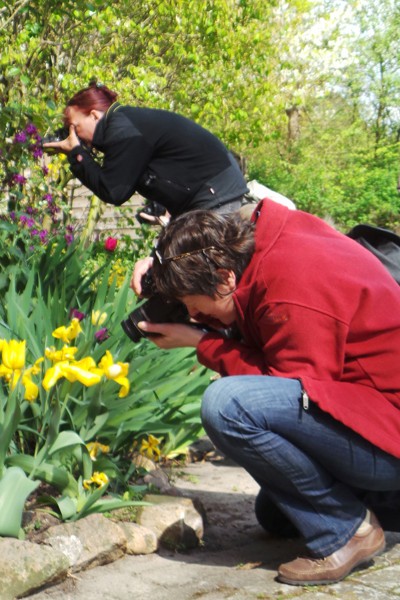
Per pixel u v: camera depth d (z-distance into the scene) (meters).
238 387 2.06
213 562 2.33
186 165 2.99
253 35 8.08
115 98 3.10
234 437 2.06
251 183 4.48
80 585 2.08
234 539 2.57
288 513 2.13
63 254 3.98
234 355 2.19
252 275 2.03
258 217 2.16
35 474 2.36
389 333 2.01
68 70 6.92
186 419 3.14
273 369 2.06
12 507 2.12
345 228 21.64
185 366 3.23
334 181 23.55
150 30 7.46
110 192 2.99
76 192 8.83
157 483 2.83
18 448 2.64
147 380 2.90
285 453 2.03
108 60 7.18
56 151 3.16
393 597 2.00
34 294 3.63
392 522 2.38
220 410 2.06
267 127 8.41
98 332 2.84
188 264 2.02
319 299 1.96
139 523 2.48
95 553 2.21
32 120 4.28
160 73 7.99
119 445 2.91
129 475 2.67
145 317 2.33
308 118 27.02
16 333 2.87
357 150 25.88
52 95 5.78
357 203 21.56
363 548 2.13
